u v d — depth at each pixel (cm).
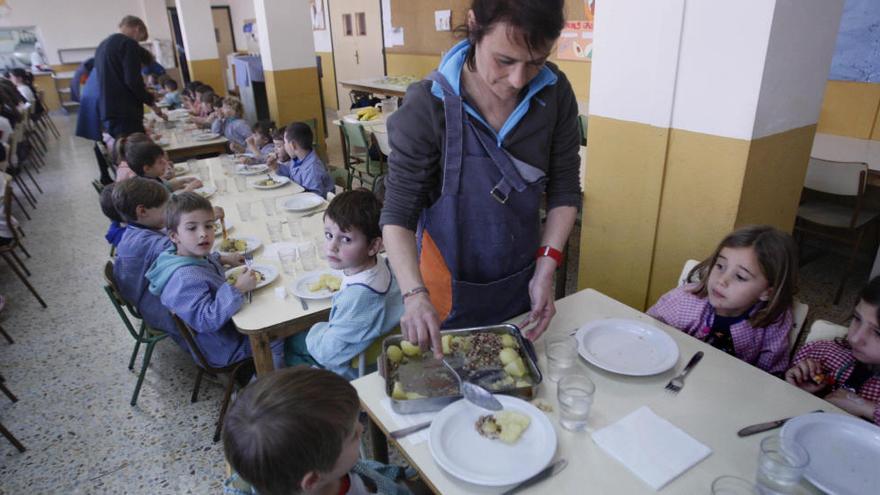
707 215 198
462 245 126
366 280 153
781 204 207
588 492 89
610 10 208
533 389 112
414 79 629
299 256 210
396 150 119
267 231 242
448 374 117
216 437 205
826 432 99
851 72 311
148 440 207
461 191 120
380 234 153
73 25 1057
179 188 303
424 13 648
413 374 117
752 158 182
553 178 136
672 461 95
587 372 122
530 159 121
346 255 153
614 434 101
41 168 645
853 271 315
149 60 479
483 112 116
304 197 286
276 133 414
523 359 121
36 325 294
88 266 369
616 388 116
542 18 91
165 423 215
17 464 197
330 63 911
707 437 101
